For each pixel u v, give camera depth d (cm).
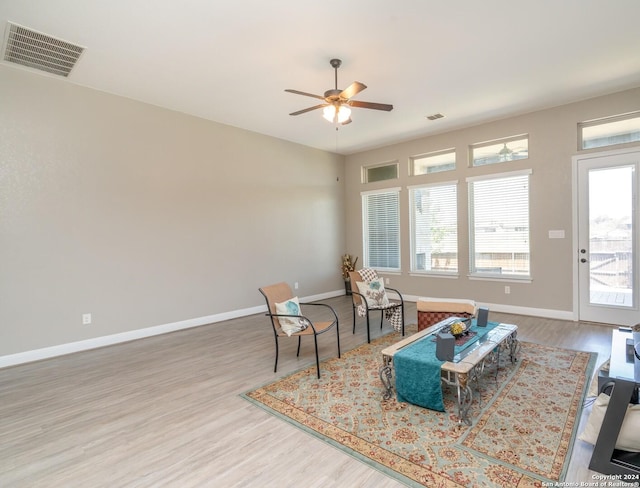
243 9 271
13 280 359
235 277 560
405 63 361
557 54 348
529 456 197
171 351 398
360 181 739
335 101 331
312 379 311
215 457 203
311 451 207
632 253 438
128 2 260
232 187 556
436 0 263
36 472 193
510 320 493
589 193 467
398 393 264
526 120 516
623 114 442
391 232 696
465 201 586
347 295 740
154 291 465
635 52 346
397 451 204
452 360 245
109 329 425
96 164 415
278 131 590
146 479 186
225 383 307
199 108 482
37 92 374
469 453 201
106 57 342
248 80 396
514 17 286
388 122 549
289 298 374
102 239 420
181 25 291
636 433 183
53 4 262
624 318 446
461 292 595
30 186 369
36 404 273
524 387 283
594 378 257
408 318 532
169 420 246
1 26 290
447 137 602
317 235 701
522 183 529
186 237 499
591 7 274
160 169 472
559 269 494
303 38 312
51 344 382
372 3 265
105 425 241
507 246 546
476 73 387
